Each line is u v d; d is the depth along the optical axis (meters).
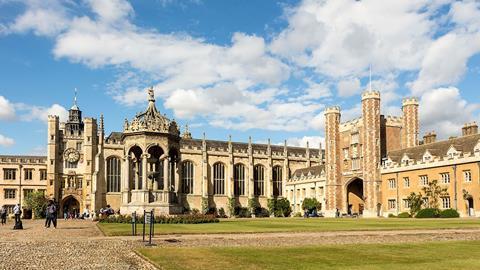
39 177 108.19
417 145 84.56
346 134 91.00
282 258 18.17
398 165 76.44
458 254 19.30
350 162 89.31
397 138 87.81
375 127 82.56
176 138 52.78
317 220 59.38
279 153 116.44
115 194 98.00
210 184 107.81
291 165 117.56
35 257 18.94
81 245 23.75
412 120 86.38
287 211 108.31
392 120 87.75
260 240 26.84
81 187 103.19
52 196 99.56
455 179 64.44
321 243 24.84
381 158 84.38
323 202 97.00
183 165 105.56
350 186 91.44
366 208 81.94
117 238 28.05
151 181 58.50
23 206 105.50
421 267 15.59
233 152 111.19
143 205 48.69
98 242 25.36
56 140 102.06
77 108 114.75
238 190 111.31
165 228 37.03
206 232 32.53
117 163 99.69
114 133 103.44
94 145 103.19
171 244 24.44
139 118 50.72
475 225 39.47
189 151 106.31
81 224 49.06
